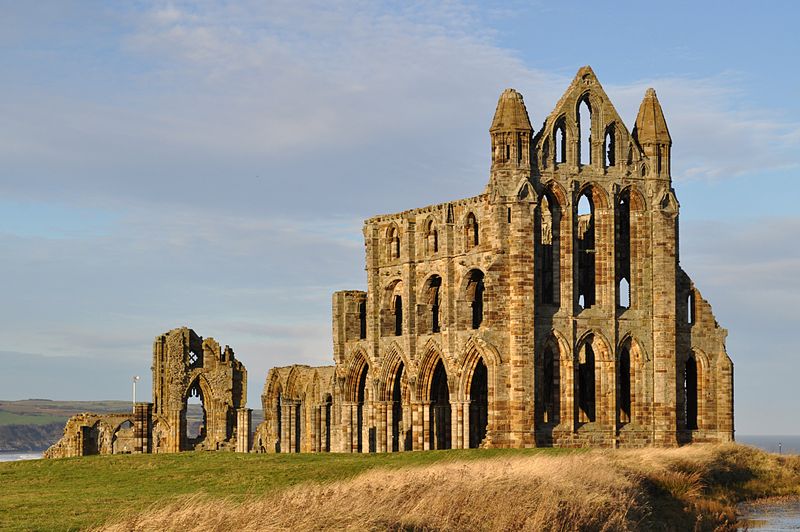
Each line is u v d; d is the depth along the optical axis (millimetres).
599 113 126750
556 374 123438
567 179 124312
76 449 160250
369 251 138500
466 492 73375
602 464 96375
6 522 68562
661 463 106250
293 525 62438
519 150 121812
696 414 132125
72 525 67312
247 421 156375
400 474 82500
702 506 96500
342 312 142125
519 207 120625
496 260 121000
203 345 163125
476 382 130750
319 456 112188
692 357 132000
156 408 161000
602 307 125562
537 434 121188
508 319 120938
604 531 77125
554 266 124312
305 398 151500
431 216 131625
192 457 110812
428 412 131250
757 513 99000
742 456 117188
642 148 128875
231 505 68062
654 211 127875
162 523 61344
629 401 128125
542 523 72250
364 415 139250
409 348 132250
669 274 127875
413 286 133125
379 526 64438
